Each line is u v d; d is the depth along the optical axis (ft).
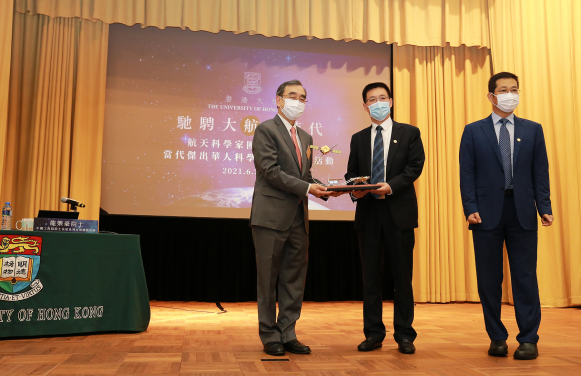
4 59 14.15
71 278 8.46
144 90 16.06
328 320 11.32
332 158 16.87
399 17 17.24
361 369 5.76
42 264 8.25
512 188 7.06
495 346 6.73
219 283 16.43
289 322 7.03
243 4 16.19
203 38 16.55
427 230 17.07
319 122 16.96
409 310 7.14
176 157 15.99
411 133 7.61
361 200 7.59
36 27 15.70
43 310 8.17
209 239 16.53
